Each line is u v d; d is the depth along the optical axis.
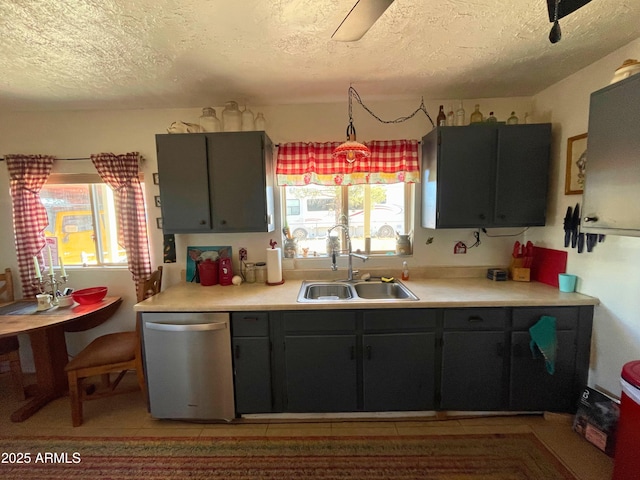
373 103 2.47
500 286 2.27
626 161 1.37
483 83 2.16
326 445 1.86
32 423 2.09
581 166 1.98
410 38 1.56
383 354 2.00
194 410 2.03
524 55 1.77
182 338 1.96
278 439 1.91
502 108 2.45
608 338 1.85
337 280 2.55
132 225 2.49
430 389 2.03
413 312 1.98
